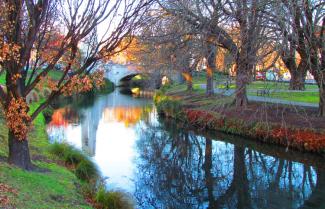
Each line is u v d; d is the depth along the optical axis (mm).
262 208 13359
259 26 14578
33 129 21453
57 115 36188
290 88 16562
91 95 60906
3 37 9555
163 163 19375
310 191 14992
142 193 14422
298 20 15164
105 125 31688
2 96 10977
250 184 16094
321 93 18781
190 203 13695
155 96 48750
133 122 33594
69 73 12977
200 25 18031
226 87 14938
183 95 38344
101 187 12367
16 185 9453
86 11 10570
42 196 9562
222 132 24406
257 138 21703
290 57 14938
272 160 19594
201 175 17453
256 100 26953
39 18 10305
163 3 18531
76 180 12922
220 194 14891
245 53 14562
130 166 18406
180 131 28438
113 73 77500
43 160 14281
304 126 19891
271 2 14406
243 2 15109
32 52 13016
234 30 17219
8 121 10914
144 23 16688
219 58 18984
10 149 11445
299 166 18219
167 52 22344
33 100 34844
